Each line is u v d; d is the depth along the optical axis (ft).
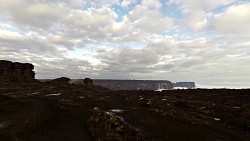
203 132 82.53
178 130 80.84
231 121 109.60
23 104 101.04
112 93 195.52
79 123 80.28
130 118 93.20
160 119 95.04
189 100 189.47
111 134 69.15
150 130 78.48
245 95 223.51
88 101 129.39
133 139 68.33
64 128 73.00
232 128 97.55
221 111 136.87
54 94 149.38
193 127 88.17
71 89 187.83
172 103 159.84
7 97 115.03
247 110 135.95
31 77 241.55
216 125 98.27
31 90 165.89
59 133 67.67
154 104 145.69
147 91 262.67
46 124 75.20
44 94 147.02
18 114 83.10
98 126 75.92
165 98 195.11
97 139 64.85
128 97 173.88
